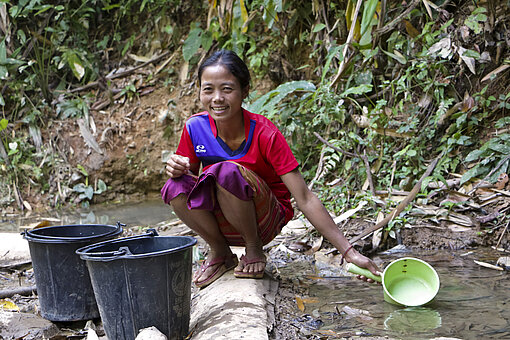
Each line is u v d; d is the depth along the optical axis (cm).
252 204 263
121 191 651
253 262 274
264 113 482
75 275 256
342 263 333
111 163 646
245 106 538
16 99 666
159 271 208
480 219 373
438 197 405
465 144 426
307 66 537
